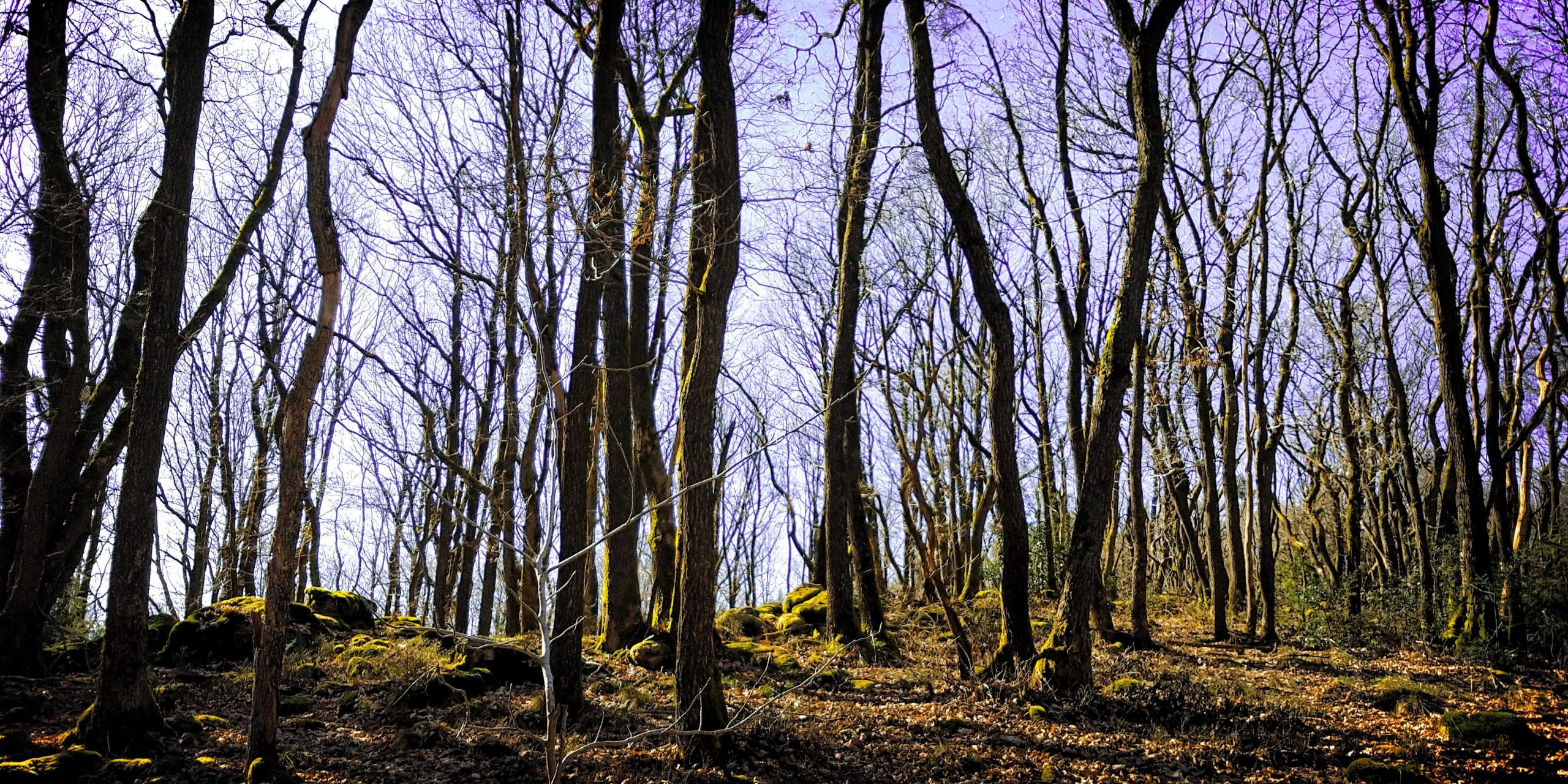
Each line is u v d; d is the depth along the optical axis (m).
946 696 12.05
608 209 9.91
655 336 19.08
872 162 15.70
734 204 9.32
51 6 12.66
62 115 12.80
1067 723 10.88
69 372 12.19
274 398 23.92
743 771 8.77
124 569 8.48
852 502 16.25
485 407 21.42
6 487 12.29
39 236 12.38
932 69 12.68
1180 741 10.26
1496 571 15.45
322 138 7.93
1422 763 9.53
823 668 7.87
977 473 26.73
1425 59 16.11
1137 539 16.53
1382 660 15.41
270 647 7.95
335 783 8.14
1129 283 11.99
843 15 15.96
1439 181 16.52
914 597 22.97
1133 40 12.21
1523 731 10.12
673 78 15.61
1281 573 21.61
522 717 9.85
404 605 32.56
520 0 16.11
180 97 8.55
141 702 8.55
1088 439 12.20
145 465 8.49
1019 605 12.65
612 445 13.73
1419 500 18.16
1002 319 12.69
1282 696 12.23
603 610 14.30
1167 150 18.23
